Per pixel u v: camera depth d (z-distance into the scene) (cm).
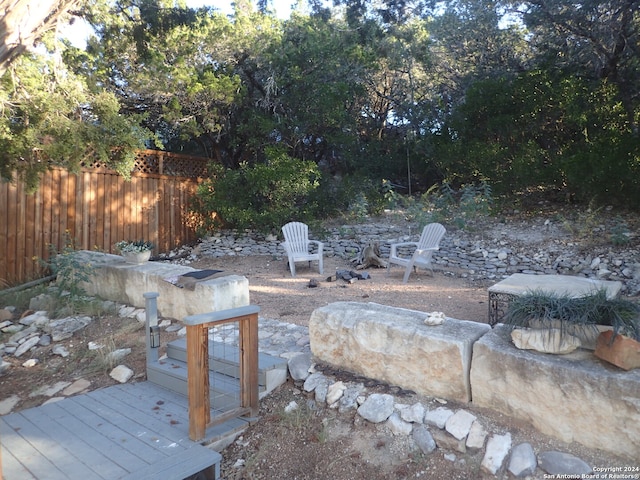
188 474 285
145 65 965
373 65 1223
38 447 319
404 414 316
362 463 295
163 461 297
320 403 352
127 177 771
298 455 314
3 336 557
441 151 1080
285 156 1030
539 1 929
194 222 1077
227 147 1230
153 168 1004
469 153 996
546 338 288
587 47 946
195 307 523
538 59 1091
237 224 1035
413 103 1401
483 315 528
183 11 898
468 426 295
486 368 303
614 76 906
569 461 259
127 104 1062
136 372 446
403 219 1069
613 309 280
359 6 1119
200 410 322
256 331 353
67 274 641
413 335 336
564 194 954
